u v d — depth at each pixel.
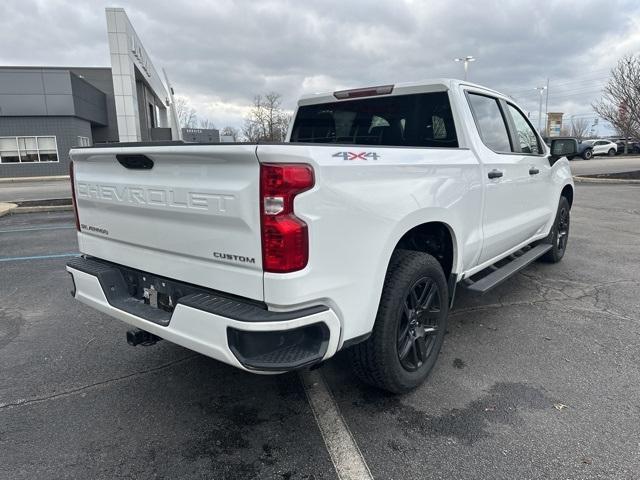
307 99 4.71
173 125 40.19
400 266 2.97
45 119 29.81
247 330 2.22
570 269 6.11
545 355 3.75
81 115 31.41
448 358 3.72
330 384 3.38
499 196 4.10
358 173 2.50
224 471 2.52
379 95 4.19
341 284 2.45
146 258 2.88
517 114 4.88
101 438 2.80
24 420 2.99
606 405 3.05
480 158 3.76
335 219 2.36
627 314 4.58
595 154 39.66
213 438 2.80
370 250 2.59
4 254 7.50
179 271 2.67
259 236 2.23
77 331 4.37
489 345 3.94
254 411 3.07
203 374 3.56
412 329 3.18
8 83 28.80
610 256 6.78
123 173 2.90
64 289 5.61
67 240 8.64
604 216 10.39
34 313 4.83
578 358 3.70
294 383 3.40
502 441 2.71
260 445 2.73
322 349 2.39
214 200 2.36
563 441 2.70
